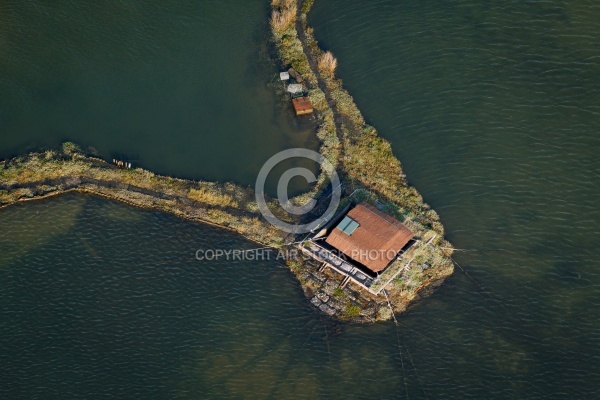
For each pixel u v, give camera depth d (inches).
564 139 3063.5
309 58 3304.6
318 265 2743.6
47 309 2694.4
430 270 2728.8
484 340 2596.0
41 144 3063.5
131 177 2960.1
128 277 2763.3
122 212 2910.9
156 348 2603.3
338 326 2625.5
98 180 2967.5
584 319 2632.9
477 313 2650.1
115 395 2509.8
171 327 2647.6
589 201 2903.5
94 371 2556.6
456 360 2559.1
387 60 3319.4
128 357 2586.1
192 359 2578.7
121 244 2839.6
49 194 2930.6
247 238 2824.8
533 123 3112.7
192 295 2714.1
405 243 2635.3
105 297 2716.5
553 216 2869.1
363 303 2657.5
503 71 3272.6
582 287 2701.8
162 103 3201.3
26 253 2822.3
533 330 2613.2
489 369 2541.8
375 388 2507.4
